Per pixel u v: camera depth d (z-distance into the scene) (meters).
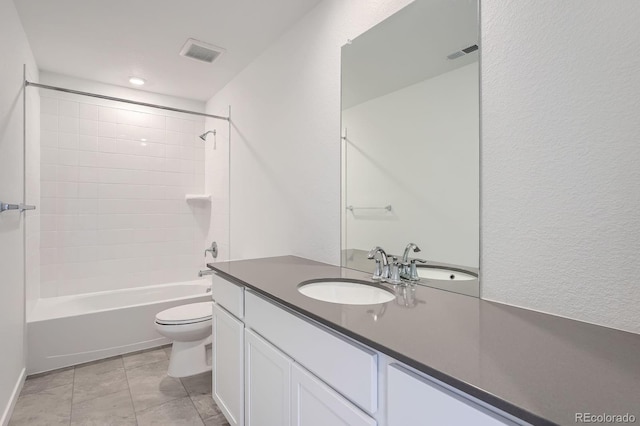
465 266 1.15
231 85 2.97
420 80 1.32
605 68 0.82
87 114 2.98
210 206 3.49
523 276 0.98
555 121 0.91
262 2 1.85
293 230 2.10
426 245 1.29
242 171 2.78
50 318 2.29
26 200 2.23
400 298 1.11
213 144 3.38
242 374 1.45
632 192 0.78
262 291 1.24
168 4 1.86
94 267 3.01
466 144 1.14
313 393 0.98
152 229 3.31
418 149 1.32
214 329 1.77
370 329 0.82
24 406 1.84
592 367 0.62
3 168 1.65
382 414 0.77
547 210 0.93
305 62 1.97
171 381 2.14
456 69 1.18
